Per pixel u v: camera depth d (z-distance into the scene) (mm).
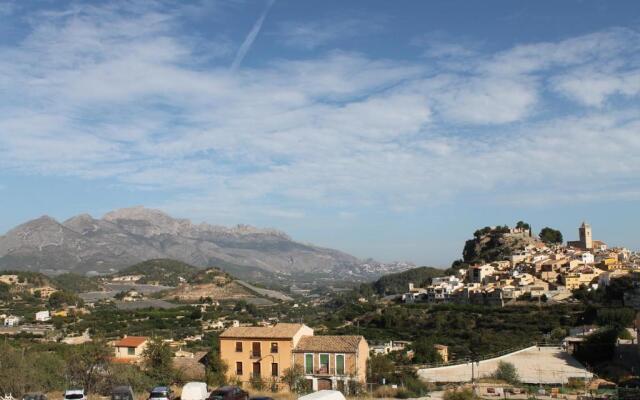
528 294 195000
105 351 64438
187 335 186125
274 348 77562
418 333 165125
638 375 77375
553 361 97062
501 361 91562
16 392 55656
